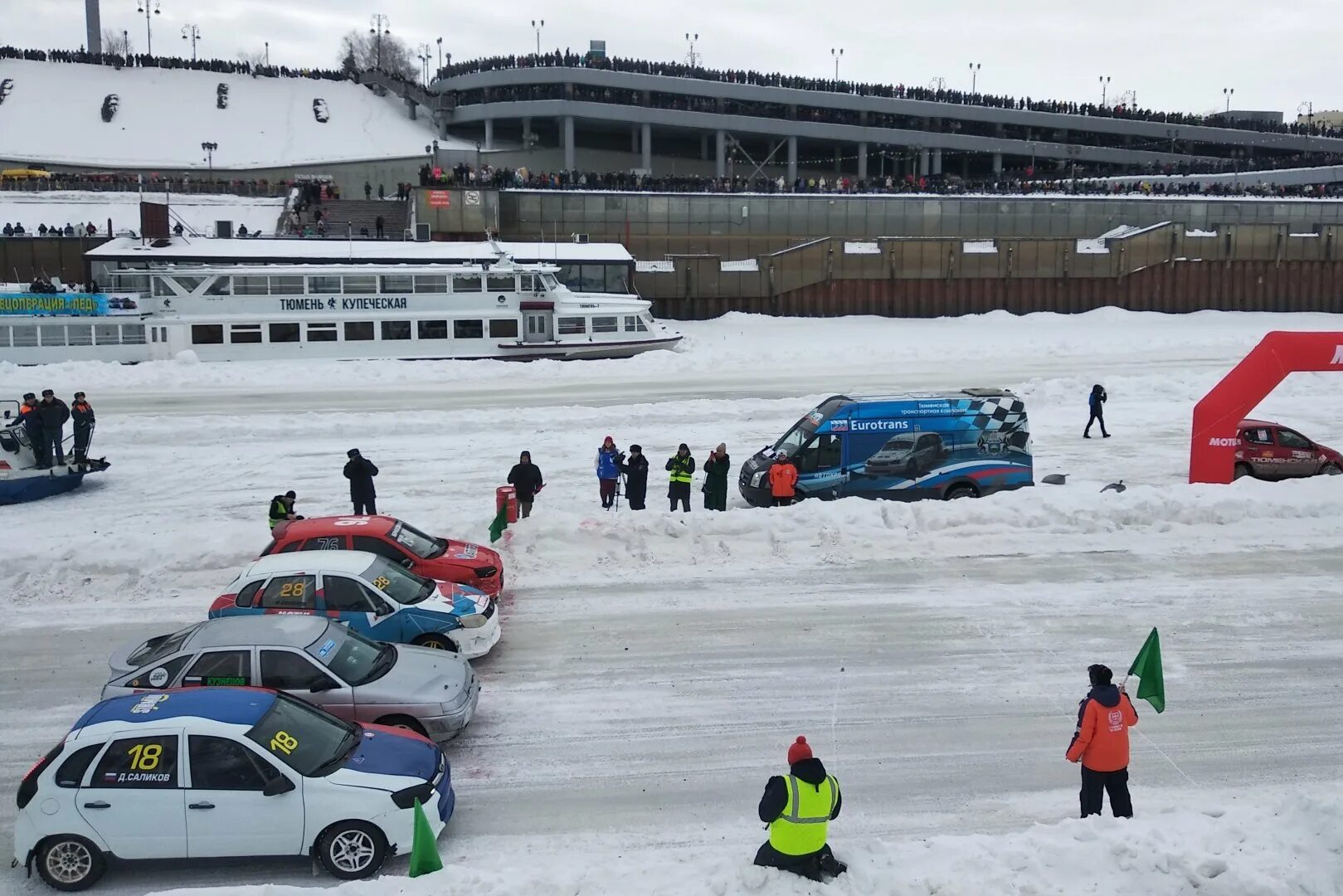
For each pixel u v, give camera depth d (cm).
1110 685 1035
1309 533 1997
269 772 984
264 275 4459
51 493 2491
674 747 1239
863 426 2208
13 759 1219
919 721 1298
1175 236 6725
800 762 891
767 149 10938
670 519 1970
